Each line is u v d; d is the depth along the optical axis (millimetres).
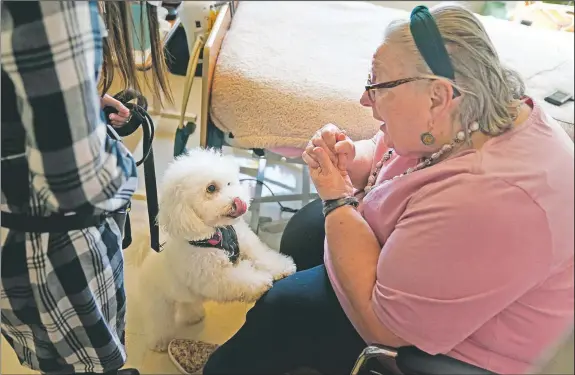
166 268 1347
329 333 1107
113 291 983
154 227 1291
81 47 690
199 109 1460
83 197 783
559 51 1282
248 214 1476
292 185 1648
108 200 821
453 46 853
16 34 653
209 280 1270
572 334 841
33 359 1059
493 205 838
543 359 856
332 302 1116
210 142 1547
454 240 854
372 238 1010
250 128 1477
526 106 933
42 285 880
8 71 675
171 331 1467
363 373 1061
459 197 861
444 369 873
